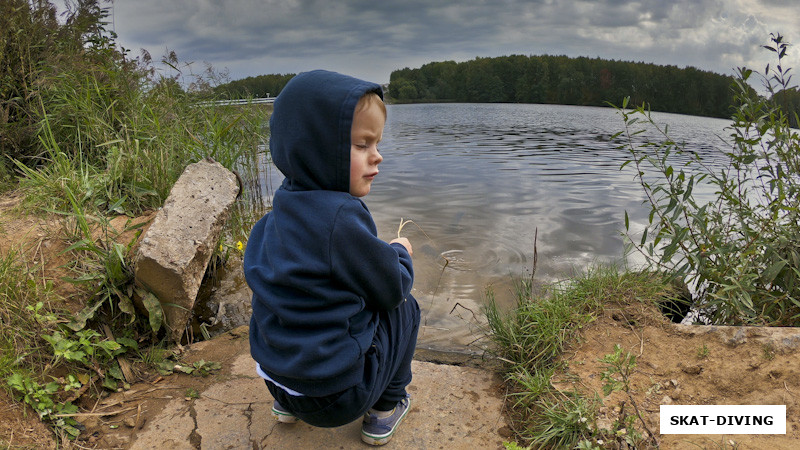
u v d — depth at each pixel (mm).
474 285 3574
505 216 5070
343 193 1547
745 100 2959
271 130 1648
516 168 7660
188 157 4906
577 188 6285
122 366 2479
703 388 2191
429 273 3756
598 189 6230
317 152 1511
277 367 1609
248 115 6602
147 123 4957
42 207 3227
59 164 3689
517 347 2568
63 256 2844
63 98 4562
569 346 2527
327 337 1535
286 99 1547
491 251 4145
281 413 2109
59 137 4562
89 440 2053
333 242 1467
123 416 2217
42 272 2689
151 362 2578
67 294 2605
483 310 3250
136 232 2963
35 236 2994
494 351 2752
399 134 12578
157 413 2240
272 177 6922
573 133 13039
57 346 2254
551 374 2361
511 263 3912
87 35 5637
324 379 1589
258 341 1718
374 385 1710
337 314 1542
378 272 1557
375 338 1710
